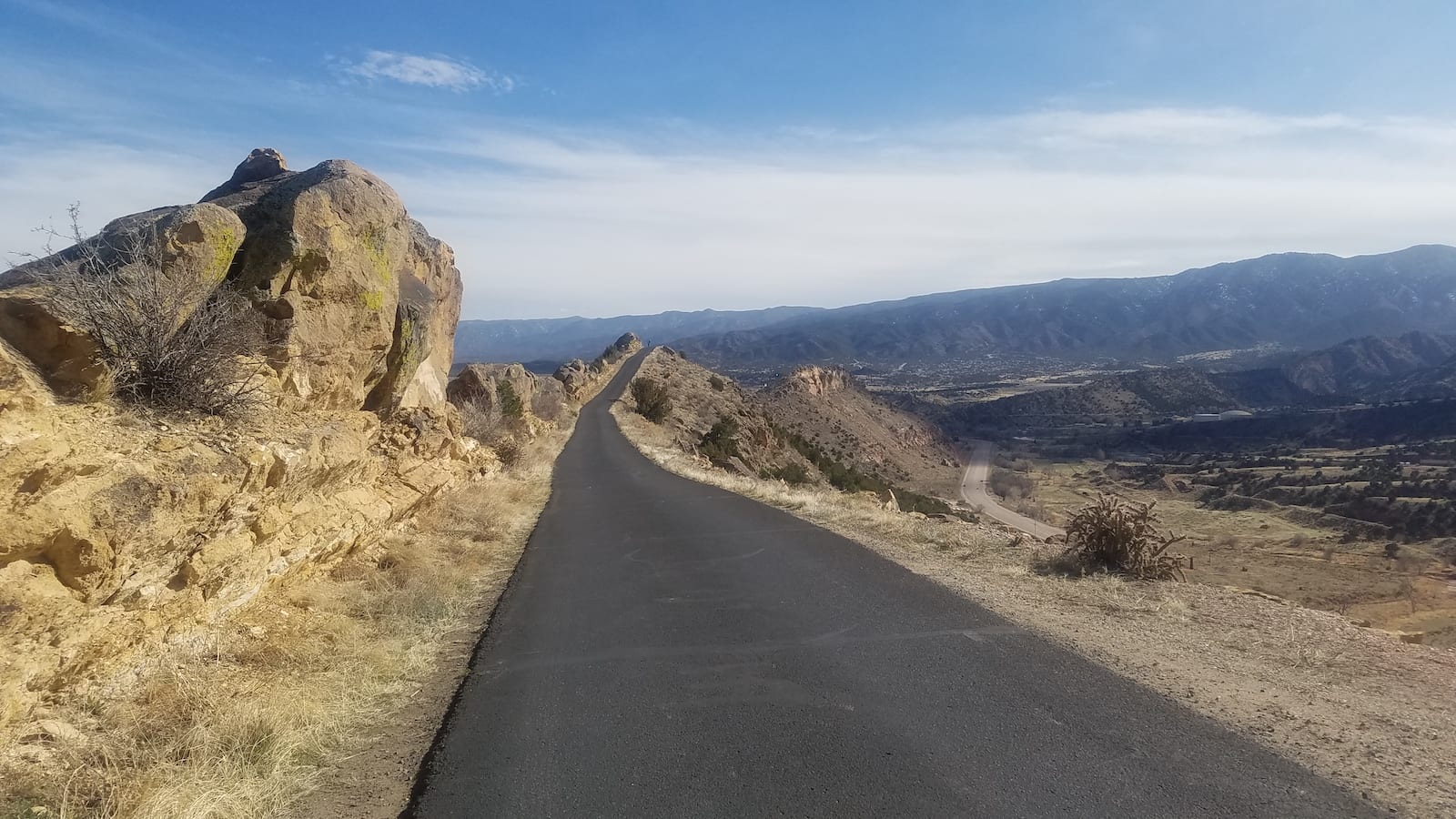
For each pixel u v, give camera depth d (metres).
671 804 3.84
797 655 6.01
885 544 10.46
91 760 3.96
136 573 4.63
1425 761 3.85
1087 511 8.65
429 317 12.29
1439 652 5.58
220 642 5.58
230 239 6.92
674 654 6.26
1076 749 4.12
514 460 21.55
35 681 3.99
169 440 5.09
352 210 9.02
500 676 5.98
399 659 6.38
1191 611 6.71
